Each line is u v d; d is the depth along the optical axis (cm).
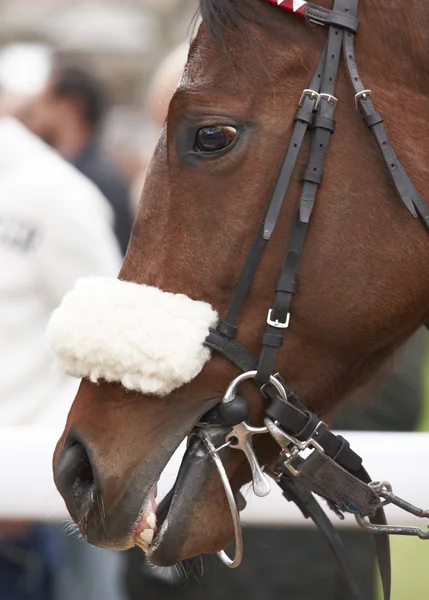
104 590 574
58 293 569
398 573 570
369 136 341
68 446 356
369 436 436
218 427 349
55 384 571
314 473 351
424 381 540
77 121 768
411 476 428
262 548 545
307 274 341
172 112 346
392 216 341
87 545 571
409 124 342
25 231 565
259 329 343
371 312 344
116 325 338
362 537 554
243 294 341
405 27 344
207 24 347
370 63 344
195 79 346
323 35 344
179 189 346
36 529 577
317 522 381
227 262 342
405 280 344
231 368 344
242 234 340
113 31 1505
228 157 340
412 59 344
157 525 352
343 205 340
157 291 344
